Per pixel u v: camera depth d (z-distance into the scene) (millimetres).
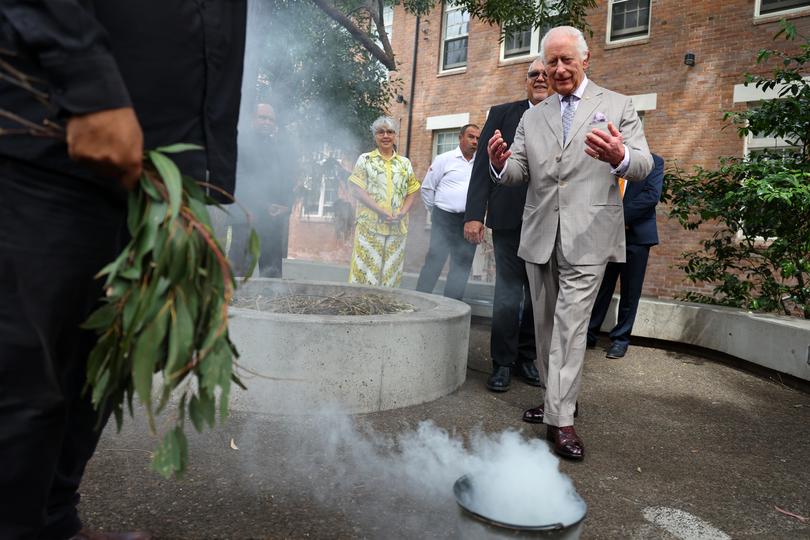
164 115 1304
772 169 4477
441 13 13375
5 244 1100
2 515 1149
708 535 1915
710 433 3004
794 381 4008
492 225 3512
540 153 2803
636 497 2186
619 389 3799
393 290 4285
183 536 1694
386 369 2961
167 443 1169
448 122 13141
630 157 2445
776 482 2398
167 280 1098
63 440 1356
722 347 4680
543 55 2836
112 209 1244
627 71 10469
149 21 1244
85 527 1674
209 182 1449
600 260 2637
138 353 1065
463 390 3477
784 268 4477
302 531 1760
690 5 9805
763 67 9117
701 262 5621
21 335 1111
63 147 1124
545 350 2900
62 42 992
